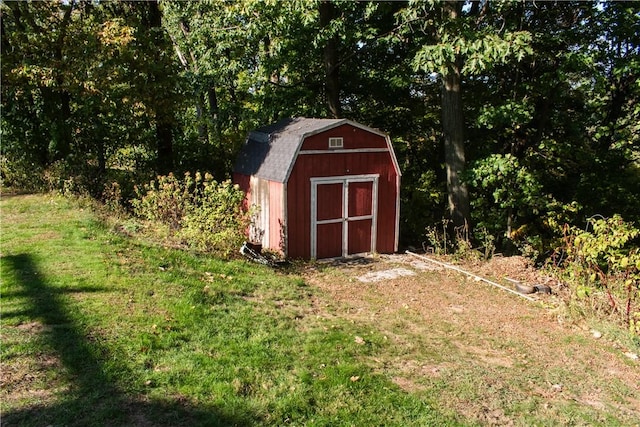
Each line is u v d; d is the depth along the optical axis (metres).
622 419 4.73
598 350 6.40
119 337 5.17
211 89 17.03
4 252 7.53
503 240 14.25
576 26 12.01
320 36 12.32
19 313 5.48
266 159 10.88
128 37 12.08
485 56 9.63
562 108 13.56
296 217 10.23
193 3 15.71
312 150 10.26
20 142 13.38
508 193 13.10
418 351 6.03
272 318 6.50
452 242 12.43
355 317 7.14
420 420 4.36
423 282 9.27
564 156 13.55
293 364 5.20
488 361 5.92
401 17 11.67
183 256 8.45
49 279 6.53
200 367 4.82
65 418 3.80
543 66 12.59
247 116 15.59
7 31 12.73
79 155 13.39
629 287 7.17
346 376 5.02
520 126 13.27
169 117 13.76
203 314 6.18
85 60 12.28
